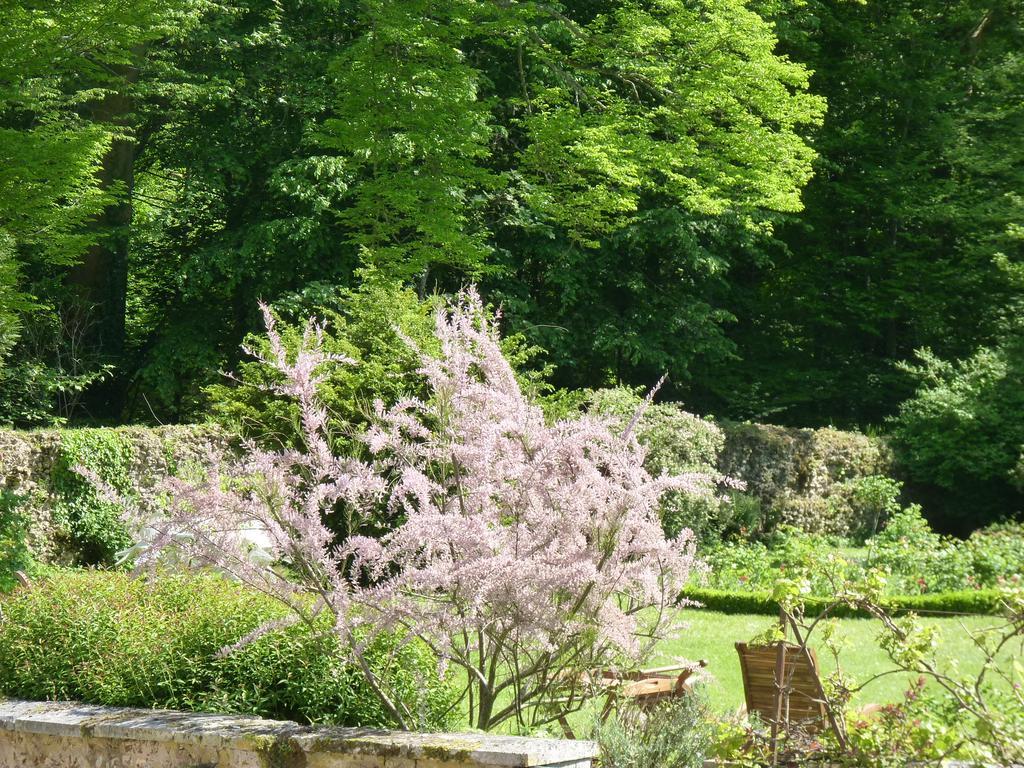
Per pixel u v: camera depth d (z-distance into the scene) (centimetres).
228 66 2017
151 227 2206
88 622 609
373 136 1520
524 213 2045
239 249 1961
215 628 590
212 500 496
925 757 489
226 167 1972
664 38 1602
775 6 1859
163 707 566
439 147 1528
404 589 513
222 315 2116
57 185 1349
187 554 506
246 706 555
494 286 2105
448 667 563
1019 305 2119
